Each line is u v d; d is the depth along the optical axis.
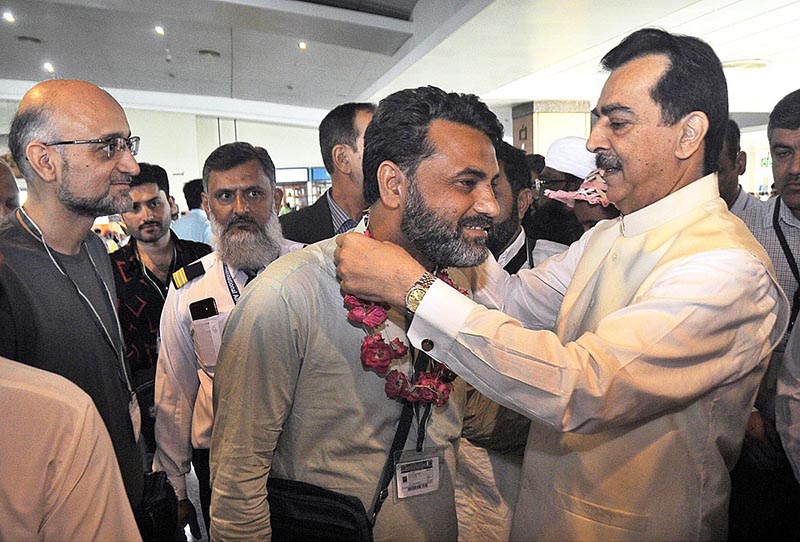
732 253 0.88
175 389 1.71
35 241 1.21
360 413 0.99
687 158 0.96
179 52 8.79
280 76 10.60
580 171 2.13
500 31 6.28
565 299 1.17
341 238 0.95
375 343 0.95
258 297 0.98
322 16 6.77
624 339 0.84
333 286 1.00
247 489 0.98
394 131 0.92
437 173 0.90
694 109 0.92
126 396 1.36
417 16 7.38
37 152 1.18
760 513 1.55
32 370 0.74
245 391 0.97
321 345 0.98
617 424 0.87
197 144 14.17
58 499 0.71
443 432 1.06
